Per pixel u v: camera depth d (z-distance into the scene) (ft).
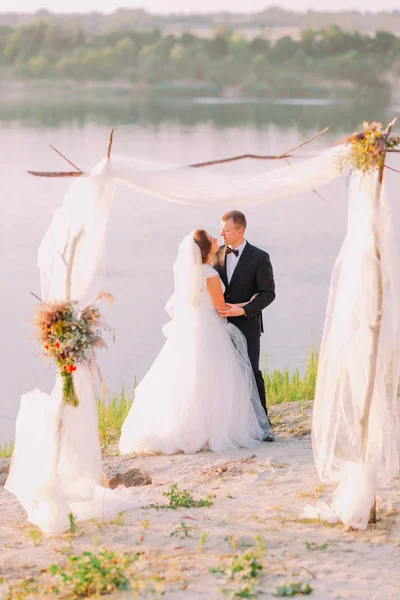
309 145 198.18
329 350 17.49
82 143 206.90
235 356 24.09
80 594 14.03
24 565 15.47
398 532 16.51
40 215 101.55
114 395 36.40
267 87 621.72
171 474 21.52
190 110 414.00
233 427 23.71
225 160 17.98
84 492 17.57
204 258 23.71
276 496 18.97
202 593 13.80
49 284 17.75
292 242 81.41
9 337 49.11
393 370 17.26
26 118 335.26
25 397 17.94
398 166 138.41
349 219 17.38
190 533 16.57
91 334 17.16
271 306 55.21
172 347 24.02
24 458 17.56
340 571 14.65
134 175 17.63
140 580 14.34
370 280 16.83
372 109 422.41
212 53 655.76
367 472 16.83
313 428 17.79
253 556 14.98
